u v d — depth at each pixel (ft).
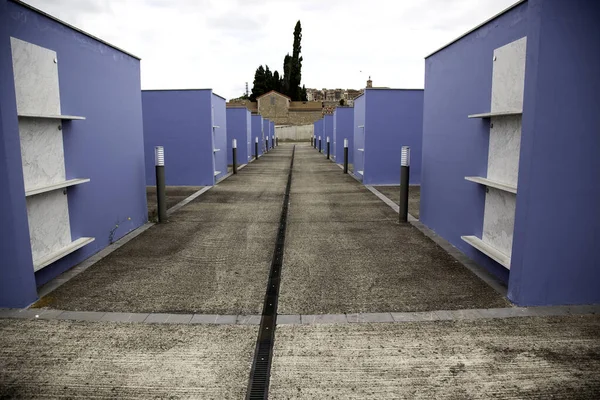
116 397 8.82
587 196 12.50
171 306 13.21
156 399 8.75
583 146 12.26
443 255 18.37
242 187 40.52
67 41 16.58
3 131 11.96
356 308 13.01
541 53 11.76
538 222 12.53
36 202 14.69
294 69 249.96
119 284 15.07
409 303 13.33
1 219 12.53
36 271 14.32
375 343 10.89
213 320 12.25
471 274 15.93
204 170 42.27
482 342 10.88
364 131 41.91
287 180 45.68
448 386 9.11
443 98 21.04
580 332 11.35
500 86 15.35
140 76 23.98
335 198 33.71
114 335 11.35
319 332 11.50
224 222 25.00
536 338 11.05
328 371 9.67
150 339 11.14
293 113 211.20
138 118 23.80
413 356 10.26
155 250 19.30
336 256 18.30
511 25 14.60
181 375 9.56
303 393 8.90
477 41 17.21
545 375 9.47
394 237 21.43
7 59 12.05
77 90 17.34
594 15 11.75
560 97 11.99
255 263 17.43
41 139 15.01
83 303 13.39
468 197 18.13
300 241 20.75
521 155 12.60
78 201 17.47
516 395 8.82
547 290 12.92
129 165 22.61
